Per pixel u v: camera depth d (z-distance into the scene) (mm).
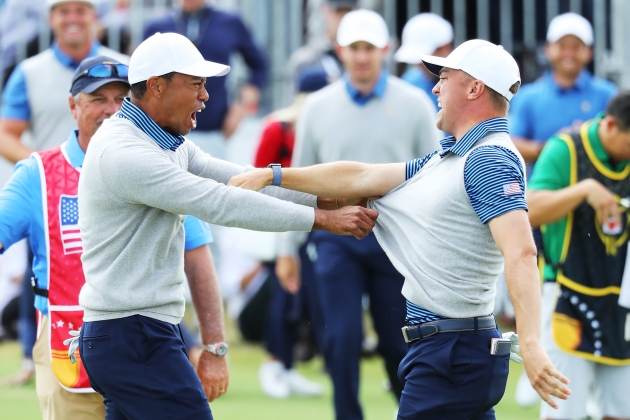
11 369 30328
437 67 14789
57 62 24344
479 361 13844
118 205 13758
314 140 23156
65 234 16016
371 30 22531
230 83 35562
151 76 13922
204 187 13883
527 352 13094
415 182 14664
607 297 19688
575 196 19312
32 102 24359
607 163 19812
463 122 14203
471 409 13945
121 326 13859
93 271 14000
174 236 14234
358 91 22734
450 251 13867
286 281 28203
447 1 35000
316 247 22047
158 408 13852
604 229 19516
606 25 34906
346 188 15297
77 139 16562
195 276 16328
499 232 13305
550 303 20141
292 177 15242
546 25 34844
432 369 13953
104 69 16297
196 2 32750
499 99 14102
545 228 20188
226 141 32719
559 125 30094
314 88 27875
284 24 36188
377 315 21688
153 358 13906
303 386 28922
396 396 22000
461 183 13750
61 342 15961
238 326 35625
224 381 16203
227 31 32969
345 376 21219
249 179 14992
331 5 30578
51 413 16344
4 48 33906
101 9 34875
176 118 14219
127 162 13555
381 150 22672
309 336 32875
